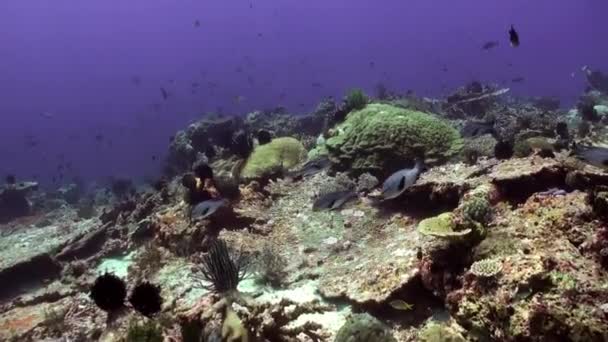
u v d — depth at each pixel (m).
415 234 6.88
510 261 4.38
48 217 18.31
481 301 4.34
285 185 10.00
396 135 9.35
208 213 6.89
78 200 23.66
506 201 6.45
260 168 10.55
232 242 8.01
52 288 8.62
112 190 22.92
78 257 10.23
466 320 4.41
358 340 4.51
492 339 4.18
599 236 4.36
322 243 7.69
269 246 7.76
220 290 5.14
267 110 28.70
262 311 4.75
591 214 4.77
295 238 8.04
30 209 20.27
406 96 22.09
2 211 19.41
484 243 4.92
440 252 5.35
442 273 5.26
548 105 26.20
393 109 10.41
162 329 4.76
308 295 6.44
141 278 7.92
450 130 9.72
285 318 4.89
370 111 10.49
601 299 3.65
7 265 9.15
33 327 7.05
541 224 4.92
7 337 6.86
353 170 9.55
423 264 5.50
